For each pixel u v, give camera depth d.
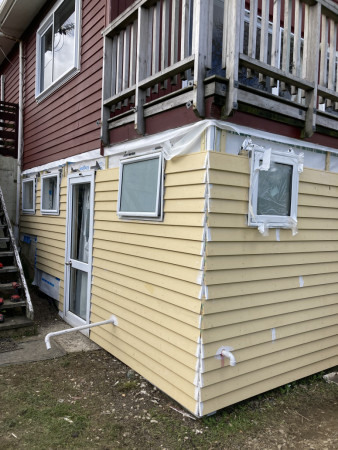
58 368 3.99
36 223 7.08
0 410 3.14
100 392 3.52
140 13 3.75
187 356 3.10
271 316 3.48
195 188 3.04
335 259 4.10
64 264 5.65
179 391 3.18
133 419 3.08
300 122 3.65
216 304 3.03
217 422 3.08
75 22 5.55
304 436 2.97
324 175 3.88
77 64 5.48
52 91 6.47
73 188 5.55
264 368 3.46
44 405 3.25
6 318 5.11
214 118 3.06
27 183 7.93
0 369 3.90
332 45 3.88
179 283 3.21
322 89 3.69
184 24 3.22
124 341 4.04
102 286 4.55
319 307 3.95
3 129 8.95
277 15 3.32
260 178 3.23
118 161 4.39
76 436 2.84
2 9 7.20
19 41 8.12
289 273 3.61
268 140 3.47
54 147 6.39
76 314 5.37
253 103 3.17
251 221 3.16
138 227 3.84
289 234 3.57
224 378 3.11
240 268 3.18
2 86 9.73
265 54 3.27
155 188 3.54
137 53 3.82
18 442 2.74
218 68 4.36
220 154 2.99
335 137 4.12
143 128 3.84
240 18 3.01
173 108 3.42
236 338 3.21
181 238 3.19
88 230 5.12
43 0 6.77
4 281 6.36
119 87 4.31
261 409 3.35
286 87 3.51
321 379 4.02
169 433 2.91
